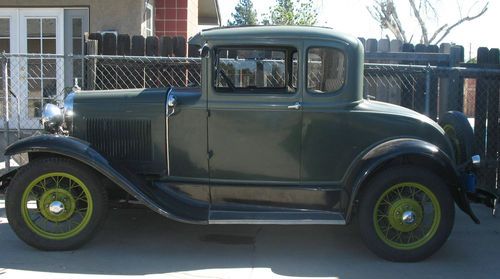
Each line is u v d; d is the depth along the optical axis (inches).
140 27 400.2
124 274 180.7
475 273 187.5
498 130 288.7
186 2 448.5
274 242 218.5
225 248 210.4
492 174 289.4
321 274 184.2
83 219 198.1
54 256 195.8
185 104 202.7
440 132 203.9
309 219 196.9
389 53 297.4
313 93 198.7
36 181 194.4
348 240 222.2
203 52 198.5
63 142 192.1
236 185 204.2
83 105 210.5
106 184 210.1
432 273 186.7
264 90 214.1
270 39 197.5
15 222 194.7
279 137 200.4
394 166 194.7
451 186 196.7
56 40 403.5
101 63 286.2
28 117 388.5
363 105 201.0
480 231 237.6
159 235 224.2
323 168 201.9
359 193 196.2
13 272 179.8
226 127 201.5
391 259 196.2
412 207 196.4
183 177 207.0
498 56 295.3
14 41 403.9
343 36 198.2
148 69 290.4
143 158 208.7
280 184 203.6
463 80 287.7
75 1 399.9
